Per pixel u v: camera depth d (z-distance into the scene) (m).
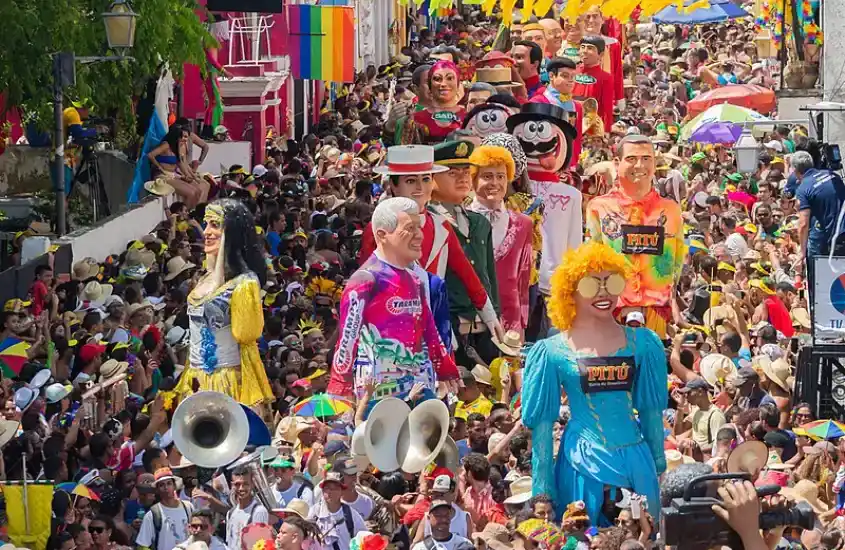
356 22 61.56
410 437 15.76
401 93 50.34
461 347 21.33
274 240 29.72
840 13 33.19
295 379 20.36
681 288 27.42
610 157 34.59
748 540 9.25
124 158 33.47
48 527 16.19
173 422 15.48
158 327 22.97
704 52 59.72
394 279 17.89
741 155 34.59
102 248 28.59
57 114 29.02
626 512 14.30
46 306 23.34
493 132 25.20
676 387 20.89
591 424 14.73
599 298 14.68
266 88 43.06
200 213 32.16
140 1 31.83
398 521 15.26
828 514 16.38
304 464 16.89
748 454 12.71
